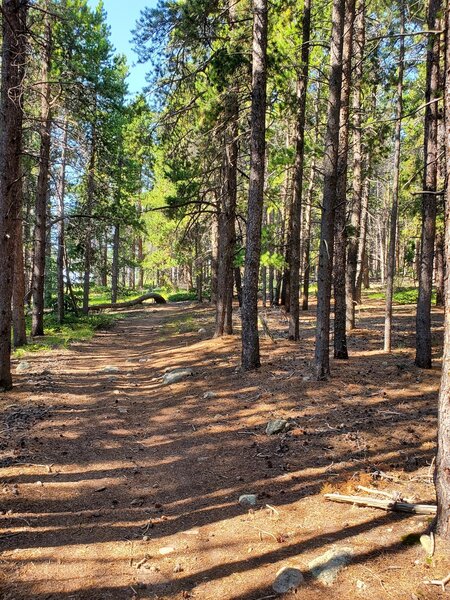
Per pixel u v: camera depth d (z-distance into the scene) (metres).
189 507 5.58
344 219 11.87
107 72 18.62
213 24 11.84
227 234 15.73
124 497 5.90
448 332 4.07
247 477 6.20
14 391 10.01
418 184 15.83
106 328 22.98
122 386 11.55
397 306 23.88
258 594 3.87
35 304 17.98
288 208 18.72
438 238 22.97
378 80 11.92
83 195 24.41
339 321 11.80
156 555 4.58
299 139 13.48
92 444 7.61
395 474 5.87
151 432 8.29
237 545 4.63
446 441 4.09
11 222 9.59
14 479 6.07
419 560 3.99
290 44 12.64
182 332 19.94
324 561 4.08
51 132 15.58
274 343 14.30
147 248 47.00
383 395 8.74
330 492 5.47
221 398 9.52
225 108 12.86
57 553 4.61
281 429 7.51
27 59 9.92
